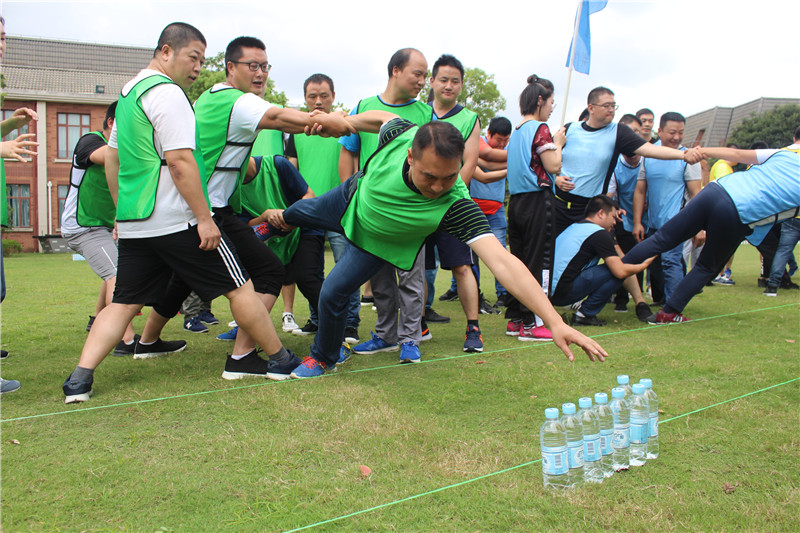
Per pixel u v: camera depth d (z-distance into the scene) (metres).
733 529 1.98
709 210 5.28
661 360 4.10
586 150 5.64
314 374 3.77
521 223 4.99
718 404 3.16
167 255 3.37
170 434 2.76
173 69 3.49
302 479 2.33
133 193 3.32
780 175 5.10
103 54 31.55
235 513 2.08
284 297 5.43
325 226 3.71
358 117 3.70
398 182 3.01
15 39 30.30
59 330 5.21
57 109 26.06
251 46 4.04
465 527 2.00
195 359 4.19
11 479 2.29
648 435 2.54
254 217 4.58
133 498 2.18
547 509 2.10
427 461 2.49
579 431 2.31
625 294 6.55
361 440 2.68
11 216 25.94
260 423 2.90
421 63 4.47
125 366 3.97
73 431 2.79
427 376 3.78
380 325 4.56
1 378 3.58
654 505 2.12
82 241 4.53
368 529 1.99
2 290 3.70
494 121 6.79
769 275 8.42
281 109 3.63
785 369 3.81
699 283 5.56
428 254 5.67
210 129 3.66
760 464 2.46
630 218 6.97
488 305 6.54
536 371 3.85
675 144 6.46
